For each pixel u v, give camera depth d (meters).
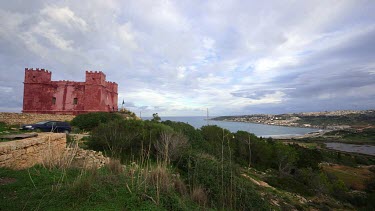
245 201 10.45
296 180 30.41
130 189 7.33
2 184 6.48
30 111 31.64
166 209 6.82
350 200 30.89
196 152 16.88
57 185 6.53
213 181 11.05
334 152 77.38
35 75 32.34
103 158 12.97
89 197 6.20
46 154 9.96
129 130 18.06
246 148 31.73
